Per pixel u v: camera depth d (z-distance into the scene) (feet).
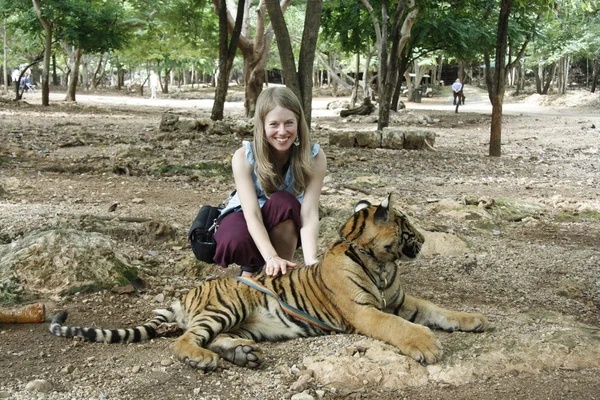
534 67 188.44
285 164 15.69
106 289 17.75
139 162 38.81
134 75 299.38
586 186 39.17
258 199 15.87
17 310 15.23
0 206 25.96
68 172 35.63
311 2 46.37
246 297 14.48
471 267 21.79
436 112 118.62
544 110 133.39
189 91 214.28
